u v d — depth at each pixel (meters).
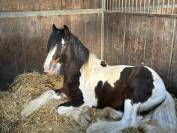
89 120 1.99
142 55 2.77
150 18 2.54
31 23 2.71
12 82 2.75
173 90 2.48
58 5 2.84
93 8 3.14
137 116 1.91
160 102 1.89
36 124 1.98
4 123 2.00
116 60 3.21
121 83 1.94
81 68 2.09
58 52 2.00
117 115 1.98
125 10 2.97
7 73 2.69
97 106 2.11
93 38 3.28
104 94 2.01
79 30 3.11
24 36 2.70
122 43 3.03
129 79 1.89
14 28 2.61
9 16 2.54
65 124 1.97
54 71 2.11
